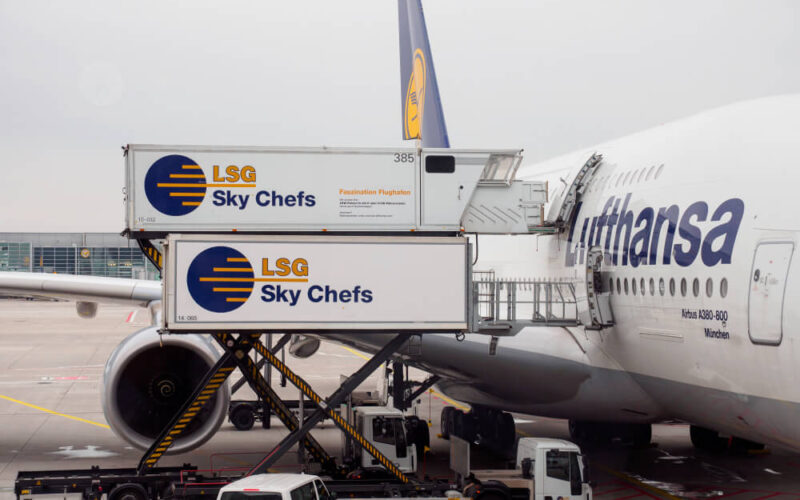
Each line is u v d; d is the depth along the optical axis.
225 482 20.77
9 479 26.41
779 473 27.17
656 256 21.78
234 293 20.69
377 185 21.75
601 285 24.59
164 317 20.52
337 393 21.72
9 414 39.75
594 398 25.03
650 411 24.52
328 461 23.11
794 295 17.17
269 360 21.69
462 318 21.30
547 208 29.19
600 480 26.17
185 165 21.27
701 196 20.62
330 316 20.97
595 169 27.38
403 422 25.64
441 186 21.92
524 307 30.53
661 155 23.36
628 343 23.25
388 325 21.11
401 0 47.28
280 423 38.09
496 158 22.73
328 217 21.61
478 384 27.06
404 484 21.44
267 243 20.81
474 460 29.12
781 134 19.16
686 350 20.69
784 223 17.84
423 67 42.91
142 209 21.20
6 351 69.31
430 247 21.22
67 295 29.81
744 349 18.61
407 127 47.62
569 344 25.16
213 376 21.55
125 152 21.17
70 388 48.75
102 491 21.02
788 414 17.92
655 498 24.06
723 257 19.23
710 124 22.00
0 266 168.62
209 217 21.33
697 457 29.77
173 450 22.98
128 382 24.11
